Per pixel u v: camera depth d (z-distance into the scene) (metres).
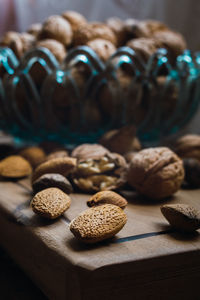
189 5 0.80
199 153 0.52
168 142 0.56
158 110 0.55
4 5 0.88
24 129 0.57
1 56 0.56
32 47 0.57
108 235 0.36
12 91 0.54
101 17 0.88
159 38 0.57
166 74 0.56
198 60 0.57
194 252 0.36
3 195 0.46
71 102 0.53
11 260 0.46
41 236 0.38
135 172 0.44
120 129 0.52
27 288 0.42
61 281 0.35
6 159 0.51
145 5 0.84
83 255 0.35
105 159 0.47
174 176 0.44
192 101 0.58
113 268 0.34
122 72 0.55
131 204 0.44
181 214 0.38
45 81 0.52
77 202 0.44
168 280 0.36
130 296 0.35
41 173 0.46
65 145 0.60
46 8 0.89
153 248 0.36
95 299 0.34
